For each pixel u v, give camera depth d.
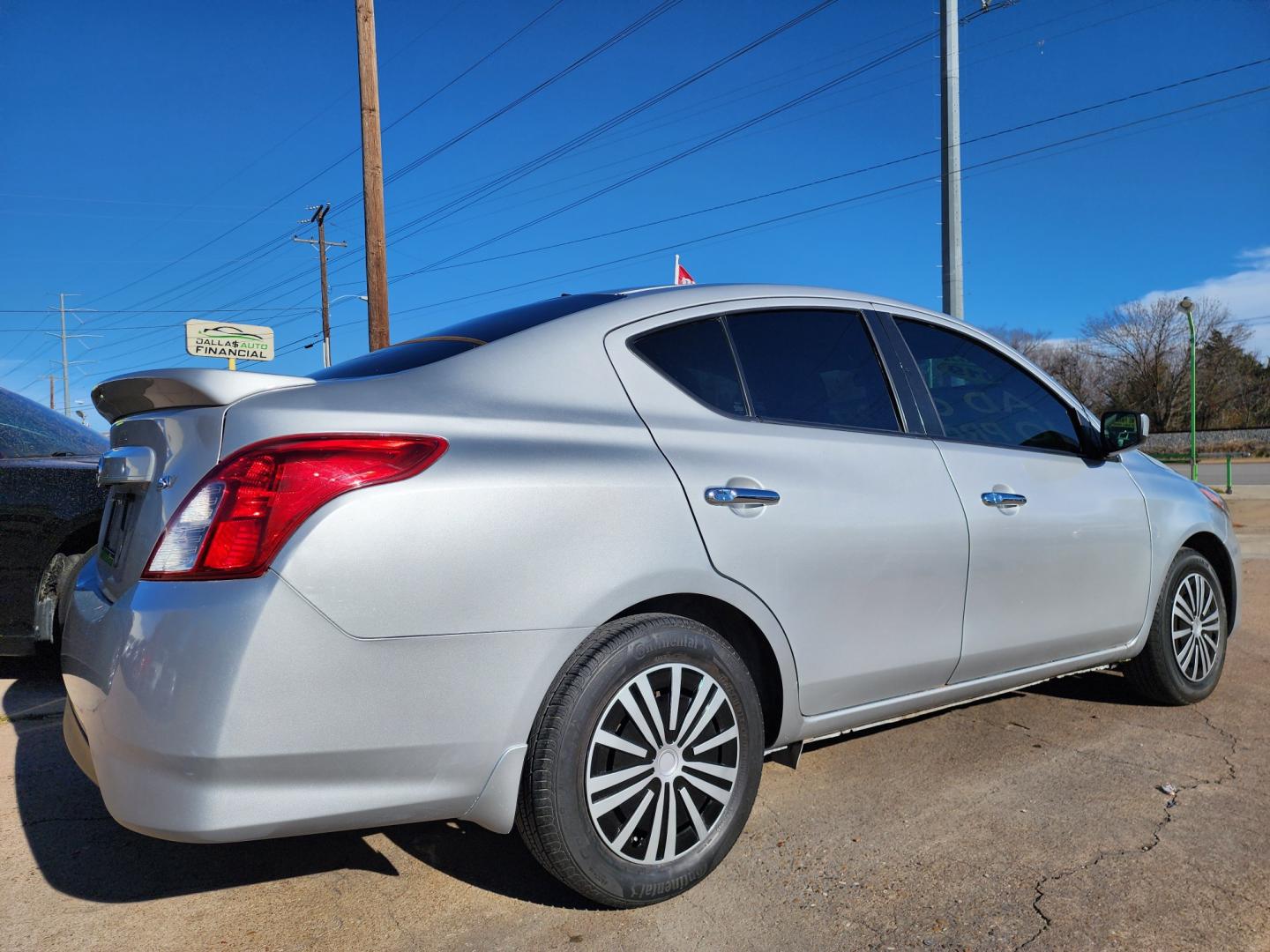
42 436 4.70
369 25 10.95
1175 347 61.88
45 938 2.19
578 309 2.63
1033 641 3.24
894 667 2.79
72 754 2.23
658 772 2.24
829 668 2.62
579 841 2.12
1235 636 5.54
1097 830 2.74
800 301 2.95
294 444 1.92
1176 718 3.85
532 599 2.05
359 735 1.89
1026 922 2.23
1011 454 3.28
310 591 1.84
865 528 2.68
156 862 2.59
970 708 4.00
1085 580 3.42
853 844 2.66
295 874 2.51
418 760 1.96
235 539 1.86
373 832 2.78
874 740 3.57
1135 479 3.76
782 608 2.50
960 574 2.95
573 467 2.18
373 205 10.94
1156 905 2.30
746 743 2.41
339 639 1.86
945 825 2.78
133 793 1.84
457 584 1.97
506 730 2.03
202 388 2.03
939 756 3.38
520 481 2.08
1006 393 3.46
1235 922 2.22
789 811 2.90
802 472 2.60
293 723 1.83
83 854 2.64
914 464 2.90
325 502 1.89
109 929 2.23
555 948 2.13
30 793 3.09
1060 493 3.36
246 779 1.81
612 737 2.16
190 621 1.82
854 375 2.96
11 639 4.10
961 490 2.99
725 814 2.38
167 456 2.12
